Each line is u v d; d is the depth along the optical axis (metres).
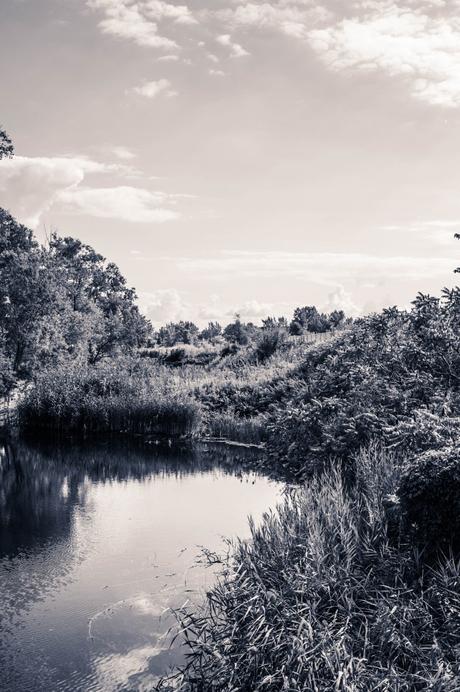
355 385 14.27
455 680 4.89
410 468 7.00
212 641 6.41
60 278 43.06
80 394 27.30
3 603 8.88
